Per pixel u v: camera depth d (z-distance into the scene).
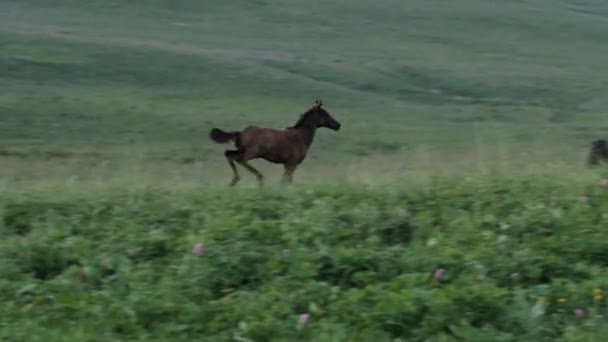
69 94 56.22
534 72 80.56
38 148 41.03
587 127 52.81
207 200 11.13
